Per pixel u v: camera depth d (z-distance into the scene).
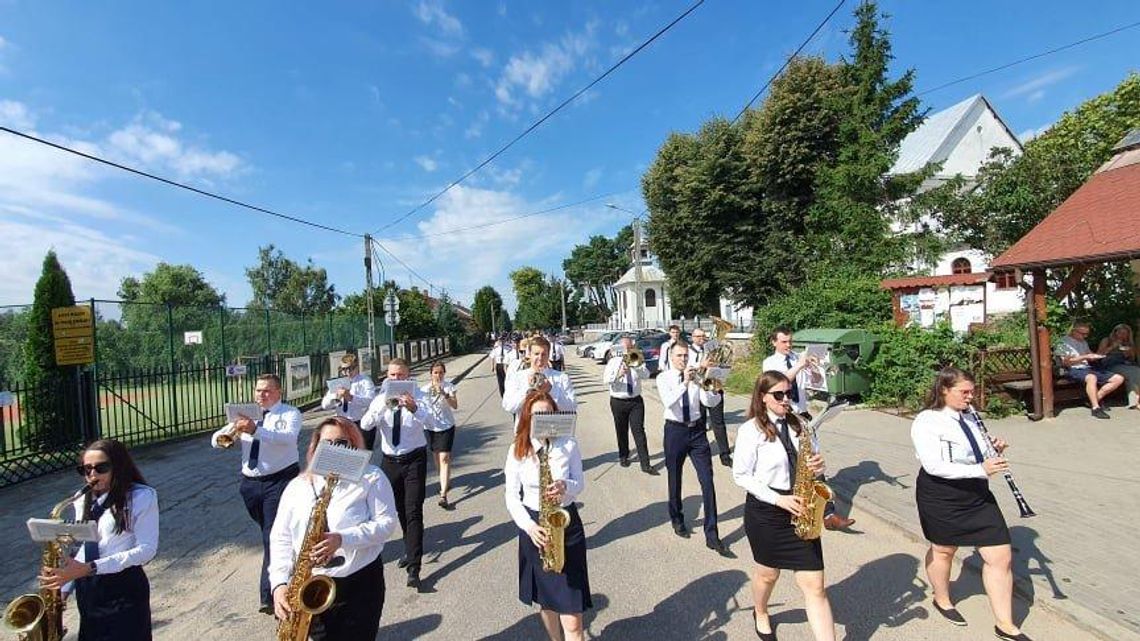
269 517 4.83
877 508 6.22
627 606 4.58
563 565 3.44
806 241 23.14
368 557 3.10
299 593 2.69
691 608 4.50
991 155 20.97
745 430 3.76
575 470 3.67
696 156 28.14
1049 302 10.52
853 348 11.89
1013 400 10.24
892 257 19.02
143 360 13.59
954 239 20.38
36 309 11.21
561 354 15.61
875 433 9.57
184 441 12.90
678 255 30.83
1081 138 24.14
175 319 14.45
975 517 3.88
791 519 3.60
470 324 75.25
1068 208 10.70
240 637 4.46
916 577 4.80
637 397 8.72
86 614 3.19
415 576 5.14
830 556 5.30
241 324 16.92
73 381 11.04
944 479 3.95
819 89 23.36
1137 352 11.24
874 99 19.56
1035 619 4.07
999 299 19.30
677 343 5.91
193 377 14.34
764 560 3.67
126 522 3.23
